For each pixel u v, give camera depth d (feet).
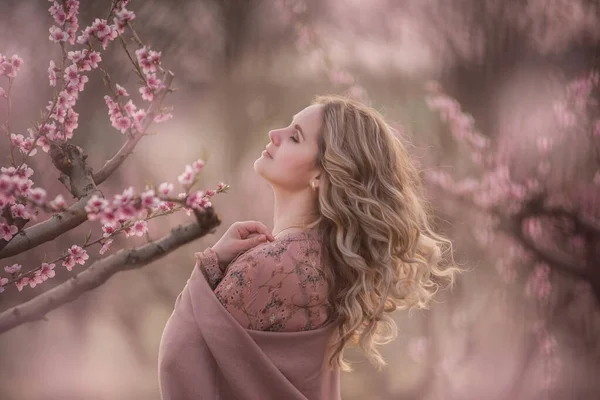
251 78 29.35
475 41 22.18
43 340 32.53
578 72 20.99
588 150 19.86
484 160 21.44
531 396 20.92
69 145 5.65
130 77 24.50
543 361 20.98
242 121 29.17
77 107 25.54
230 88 29.27
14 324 4.85
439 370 22.90
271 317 6.86
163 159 28.37
